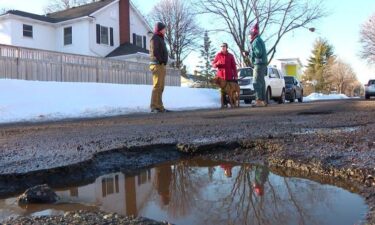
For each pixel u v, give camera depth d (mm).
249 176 3527
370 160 3539
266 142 4746
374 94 29438
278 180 3330
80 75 20344
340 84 81188
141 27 35156
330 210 2463
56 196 2908
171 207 2646
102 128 7527
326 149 4156
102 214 2373
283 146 4480
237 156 4480
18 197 2898
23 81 13258
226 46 14180
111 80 22406
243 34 35969
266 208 2557
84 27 29734
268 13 35094
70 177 3670
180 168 4020
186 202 2762
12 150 4785
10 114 11258
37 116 11477
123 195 3033
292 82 23250
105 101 14938
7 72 16359
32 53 17641
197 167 4051
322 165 3527
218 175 3635
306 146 4402
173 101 17125
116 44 32281
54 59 18781
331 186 3062
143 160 4402
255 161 4164
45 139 5922
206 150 4758
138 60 30969
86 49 29688
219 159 4406
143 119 9664
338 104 15367
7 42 28422
